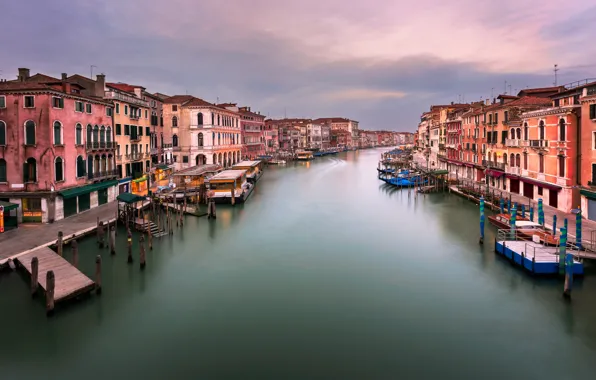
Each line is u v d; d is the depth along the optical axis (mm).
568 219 26547
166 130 58344
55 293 16125
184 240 26047
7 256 19438
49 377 12055
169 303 16797
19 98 25000
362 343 13820
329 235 27703
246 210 36469
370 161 104000
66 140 27141
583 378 11906
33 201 25578
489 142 43375
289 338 14156
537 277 18703
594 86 27062
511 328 14664
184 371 12336
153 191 39750
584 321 15016
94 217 27688
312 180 61844
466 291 17844
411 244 25266
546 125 31062
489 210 34406
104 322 15156
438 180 51469
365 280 19328
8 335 14141
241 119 80750
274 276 19922
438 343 13766
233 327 14898
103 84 34281
